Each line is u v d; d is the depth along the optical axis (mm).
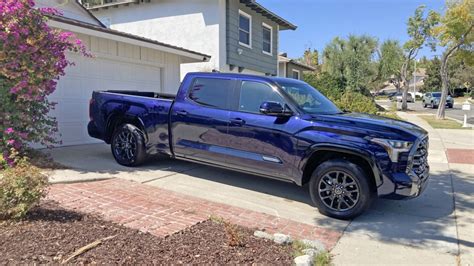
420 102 58094
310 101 6148
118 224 4332
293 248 4074
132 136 7355
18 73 6477
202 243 3949
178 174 7195
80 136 10031
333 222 5191
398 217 5461
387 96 71312
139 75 11758
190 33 15617
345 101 13594
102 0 16984
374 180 5180
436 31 22969
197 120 6480
